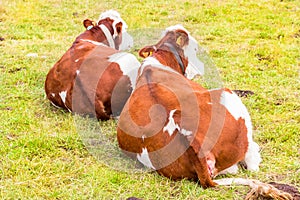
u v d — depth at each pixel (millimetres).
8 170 5699
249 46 10164
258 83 8227
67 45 10383
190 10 12914
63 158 6031
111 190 5355
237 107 5512
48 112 7266
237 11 12734
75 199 5188
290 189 5168
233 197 5043
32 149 6121
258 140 6355
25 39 10820
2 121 6840
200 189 5137
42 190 5355
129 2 13734
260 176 5488
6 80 8305
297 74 8648
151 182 5402
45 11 12875
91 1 13852
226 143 5230
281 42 10406
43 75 8602
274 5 13266
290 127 6582
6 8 12844
